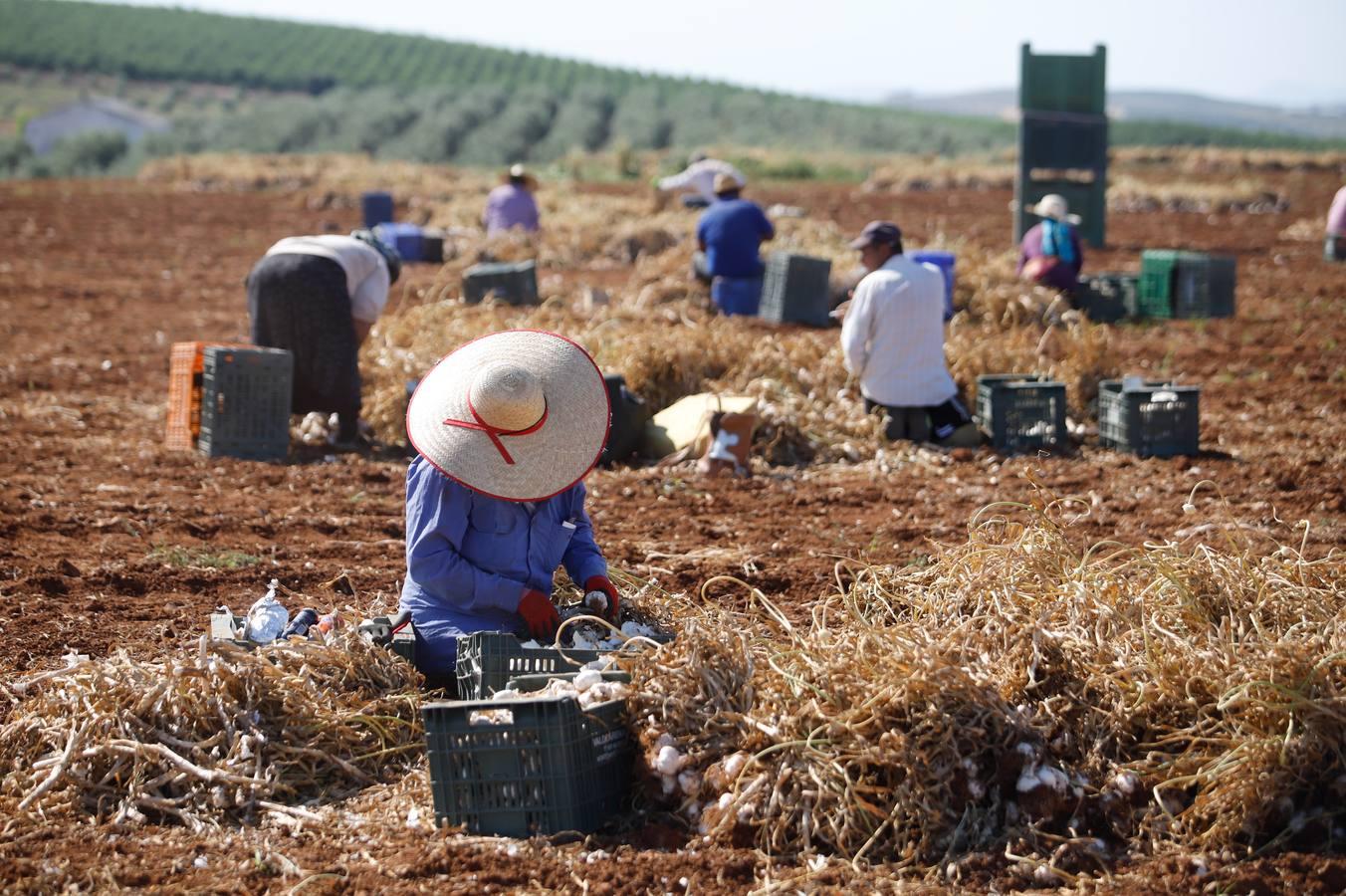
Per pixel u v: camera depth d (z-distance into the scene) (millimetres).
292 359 20078
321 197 69375
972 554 11523
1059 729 9312
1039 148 45875
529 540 11367
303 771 9820
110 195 74562
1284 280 39469
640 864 8555
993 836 8719
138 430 22047
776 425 20172
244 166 88062
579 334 24125
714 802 9008
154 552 15555
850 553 15430
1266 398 24188
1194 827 8820
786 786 8820
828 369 22281
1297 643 9430
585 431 11242
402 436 20922
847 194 74688
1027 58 45438
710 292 32312
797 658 9703
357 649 10805
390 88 192125
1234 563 11000
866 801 8781
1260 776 8719
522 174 44125
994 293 29719
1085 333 24172
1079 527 16297
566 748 8891
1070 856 8547
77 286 39469
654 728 9266
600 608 11500
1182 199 66250
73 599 13938
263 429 20062
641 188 76562
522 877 8445
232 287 40062
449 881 8422
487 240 42625
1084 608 10359
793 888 8219
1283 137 176375
